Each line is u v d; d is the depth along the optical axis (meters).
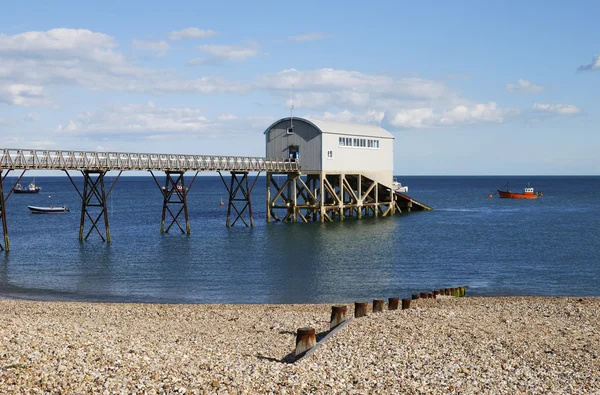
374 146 76.38
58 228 68.19
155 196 157.75
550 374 14.98
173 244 52.38
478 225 70.06
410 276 38.22
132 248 49.72
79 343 16.05
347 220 74.50
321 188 67.38
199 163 59.59
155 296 32.16
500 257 46.12
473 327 19.64
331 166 68.50
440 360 15.91
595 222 74.62
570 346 17.42
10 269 40.00
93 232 63.06
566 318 21.30
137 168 53.94
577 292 33.91
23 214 91.69
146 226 69.75
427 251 48.88
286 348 18.02
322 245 51.91
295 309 27.17
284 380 14.09
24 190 167.25
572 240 56.56
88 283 35.56
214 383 13.63
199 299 31.45
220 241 54.31
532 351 16.86
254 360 16.08
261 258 44.75
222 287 34.50
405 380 14.36
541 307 23.42
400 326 19.62
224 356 16.27
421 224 70.75
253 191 198.12
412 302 27.33
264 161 65.94
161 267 40.94
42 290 33.53
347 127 72.25
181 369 14.55
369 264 42.53
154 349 16.41
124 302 30.48
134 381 13.49
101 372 13.85
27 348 14.97
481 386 14.08
